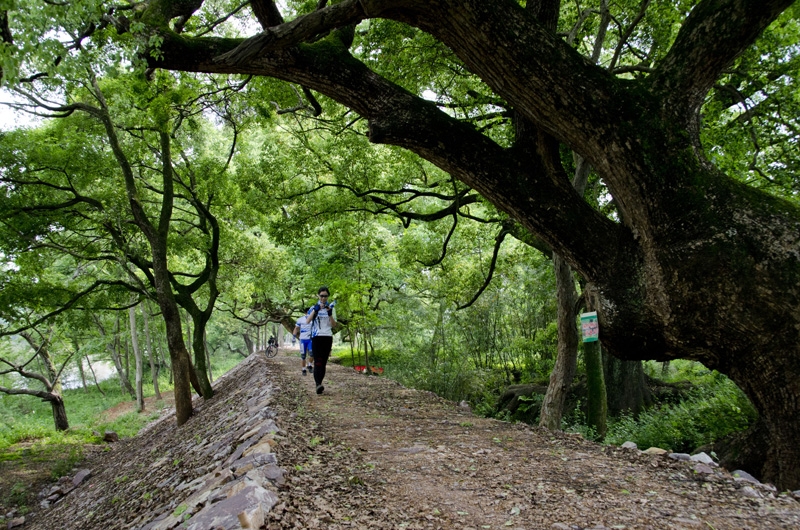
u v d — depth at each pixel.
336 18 4.72
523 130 5.59
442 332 17.30
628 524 2.98
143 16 5.86
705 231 4.60
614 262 5.27
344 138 14.10
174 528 3.04
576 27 9.87
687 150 4.77
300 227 15.41
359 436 5.73
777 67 9.55
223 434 6.72
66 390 42.78
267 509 2.81
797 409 4.30
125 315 27.28
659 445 8.40
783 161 10.66
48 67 4.02
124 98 10.79
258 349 41.75
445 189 14.97
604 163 4.96
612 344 5.32
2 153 12.30
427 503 3.45
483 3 4.68
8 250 13.20
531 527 2.99
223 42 5.72
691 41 4.77
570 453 4.83
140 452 11.47
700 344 4.74
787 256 4.32
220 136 21.17
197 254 21.41
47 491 11.80
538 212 5.41
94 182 14.38
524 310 19.23
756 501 3.38
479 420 6.85
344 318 16.58
